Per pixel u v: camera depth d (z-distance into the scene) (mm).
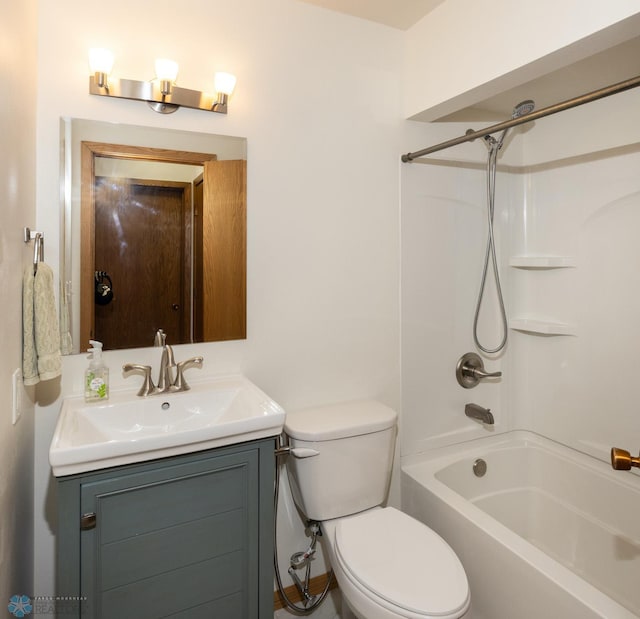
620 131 1969
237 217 1766
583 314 2141
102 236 1557
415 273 2156
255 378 1836
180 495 1308
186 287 1696
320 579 2012
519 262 2346
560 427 2268
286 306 1879
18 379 1209
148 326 1643
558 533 2158
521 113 1793
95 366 1502
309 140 1888
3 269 1050
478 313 2268
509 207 2391
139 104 1592
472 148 2273
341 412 1878
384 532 1572
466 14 1744
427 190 2166
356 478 1745
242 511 1407
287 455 1854
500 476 2279
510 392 2426
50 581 1522
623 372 1983
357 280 2025
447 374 2256
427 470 2090
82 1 1494
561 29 1394
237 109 1749
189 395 1590
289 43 1833
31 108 1361
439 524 1854
